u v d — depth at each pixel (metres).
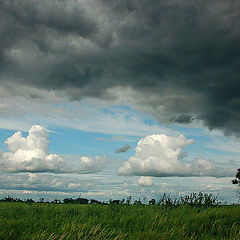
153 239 8.50
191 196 14.84
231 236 8.96
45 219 10.78
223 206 14.16
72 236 8.24
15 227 9.11
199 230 9.73
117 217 11.34
